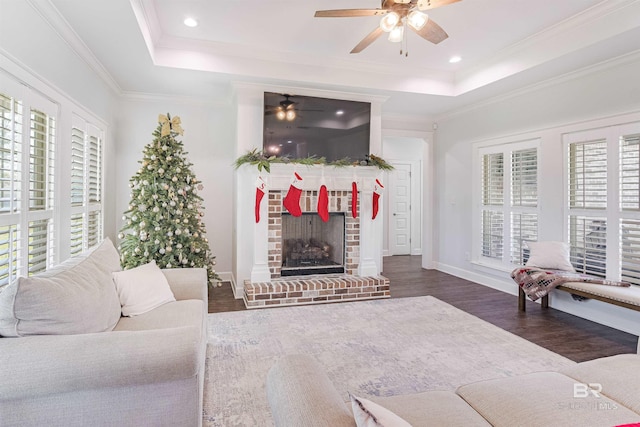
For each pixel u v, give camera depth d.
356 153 4.54
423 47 3.82
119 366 1.31
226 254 5.05
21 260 2.22
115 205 4.48
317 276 4.45
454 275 5.58
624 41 2.98
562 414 1.18
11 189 2.10
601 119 3.49
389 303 4.04
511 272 4.11
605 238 3.47
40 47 2.43
